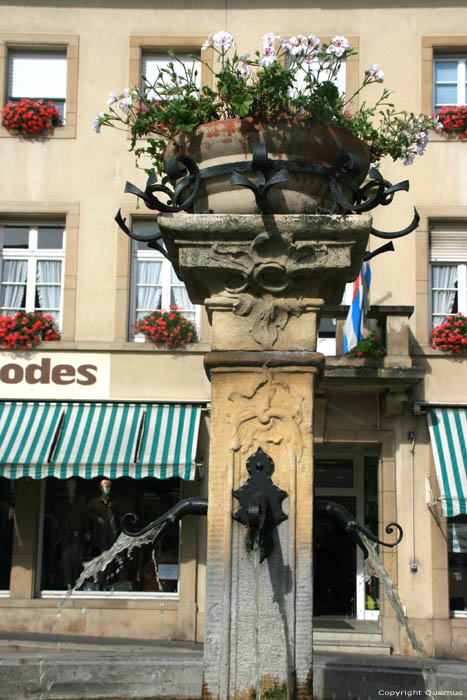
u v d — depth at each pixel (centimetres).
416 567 1404
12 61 1600
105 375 1484
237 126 377
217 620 365
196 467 1427
